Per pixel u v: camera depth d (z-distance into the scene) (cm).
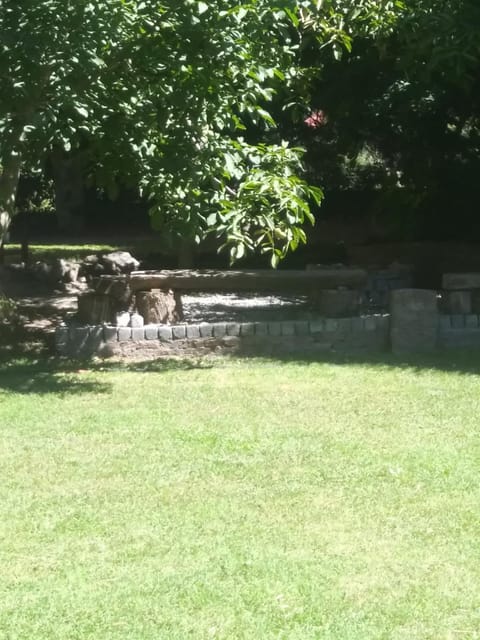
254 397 1048
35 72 995
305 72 1352
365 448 852
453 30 1331
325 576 588
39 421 948
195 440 877
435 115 1977
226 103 1129
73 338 1272
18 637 520
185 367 1215
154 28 1034
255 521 677
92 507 706
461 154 2111
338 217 3653
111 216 4091
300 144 2283
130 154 1160
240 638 516
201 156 1129
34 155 1129
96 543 641
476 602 556
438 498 722
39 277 2005
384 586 575
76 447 858
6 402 1025
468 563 607
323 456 827
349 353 1294
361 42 1730
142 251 2959
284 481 761
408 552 623
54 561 614
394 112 1912
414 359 1248
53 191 4316
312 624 530
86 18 980
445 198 2305
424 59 1499
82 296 1346
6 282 1962
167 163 1134
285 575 589
